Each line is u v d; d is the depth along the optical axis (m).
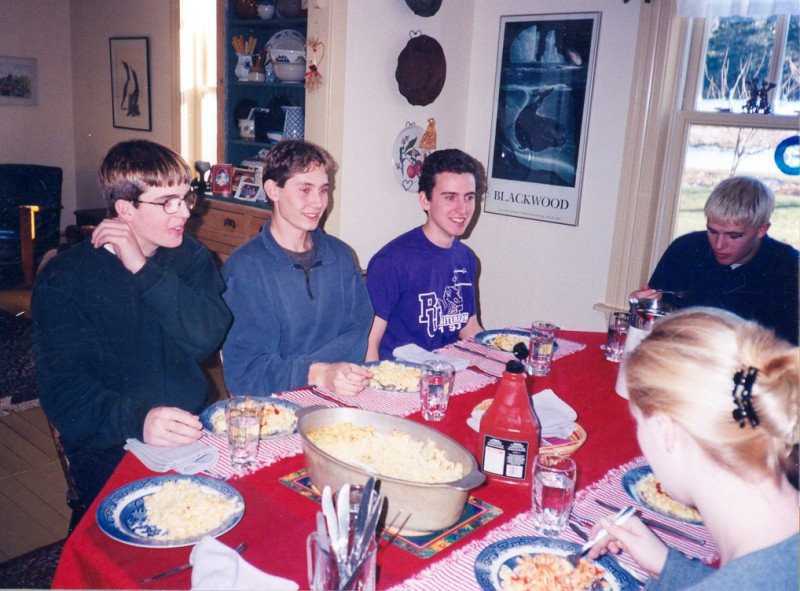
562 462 1.14
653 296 2.19
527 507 1.17
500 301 3.55
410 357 1.88
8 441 2.95
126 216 1.57
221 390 3.48
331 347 1.97
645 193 2.97
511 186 3.41
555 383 1.80
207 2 4.63
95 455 1.58
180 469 1.20
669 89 2.90
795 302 2.17
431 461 1.13
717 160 2.88
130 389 1.62
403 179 3.32
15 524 2.34
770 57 2.71
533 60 3.22
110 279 1.56
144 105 5.12
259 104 4.28
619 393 1.73
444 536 1.06
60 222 5.60
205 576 0.88
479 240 3.59
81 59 5.71
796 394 0.73
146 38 4.98
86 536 1.00
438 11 3.23
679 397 0.78
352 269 2.07
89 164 5.87
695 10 2.70
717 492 0.79
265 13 3.87
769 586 0.71
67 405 1.46
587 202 3.16
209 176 4.19
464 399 1.63
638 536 1.02
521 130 3.32
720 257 2.24
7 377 3.60
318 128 3.00
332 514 0.89
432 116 3.36
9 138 5.63
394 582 0.93
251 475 1.21
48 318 1.50
